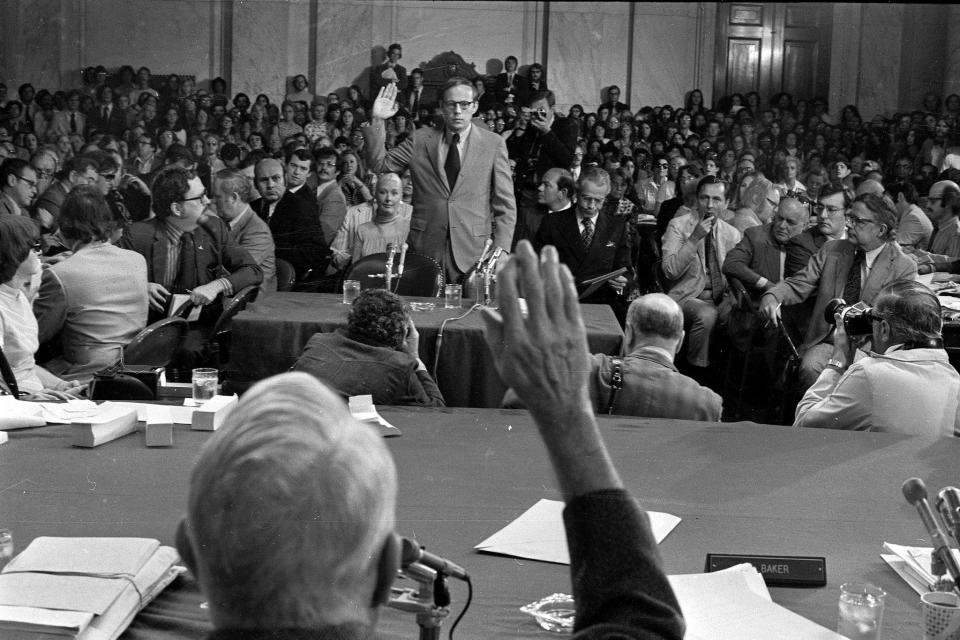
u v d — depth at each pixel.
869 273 4.33
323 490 0.66
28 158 5.49
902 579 1.59
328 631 0.66
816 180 5.39
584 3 5.53
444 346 3.76
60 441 2.16
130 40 5.70
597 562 0.78
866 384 2.45
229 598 0.66
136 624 1.38
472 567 1.57
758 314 4.43
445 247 4.61
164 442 2.14
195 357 4.16
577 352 0.80
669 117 5.55
